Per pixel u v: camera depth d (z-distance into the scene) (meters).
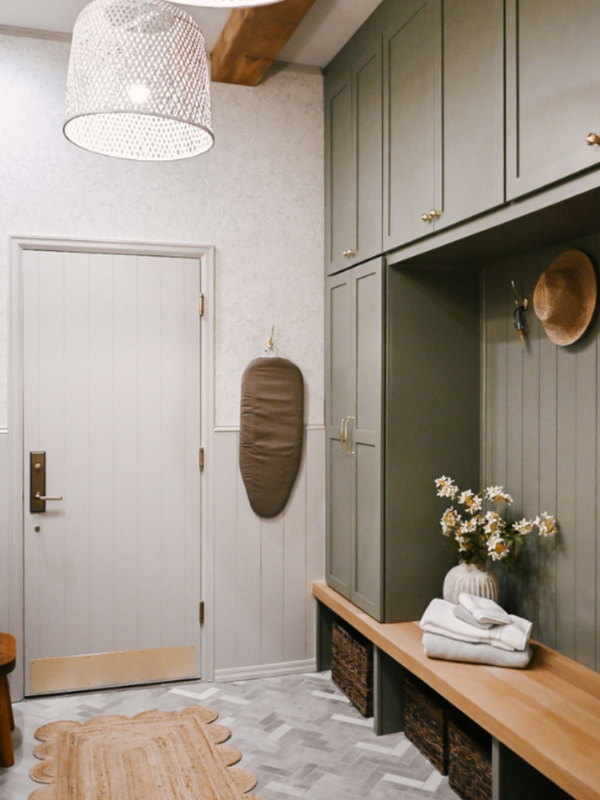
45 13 2.94
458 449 2.89
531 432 2.57
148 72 1.71
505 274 2.72
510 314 2.69
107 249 3.17
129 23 1.71
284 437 3.38
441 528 2.88
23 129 3.07
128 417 3.22
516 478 2.66
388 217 2.74
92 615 3.19
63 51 3.12
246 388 3.34
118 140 1.98
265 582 3.40
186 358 3.30
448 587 2.63
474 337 2.91
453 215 2.26
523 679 2.21
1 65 3.05
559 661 2.34
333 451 3.35
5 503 3.06
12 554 3.06
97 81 1.70
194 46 1.80
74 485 3.16
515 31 1.92
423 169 2.45
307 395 3.47
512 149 1.95
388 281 2.80
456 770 2.34
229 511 3.35
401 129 2.62
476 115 2.12
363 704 2.91
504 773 1.97
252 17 2.71
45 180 3.10
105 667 3.20
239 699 3.10
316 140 3.47
